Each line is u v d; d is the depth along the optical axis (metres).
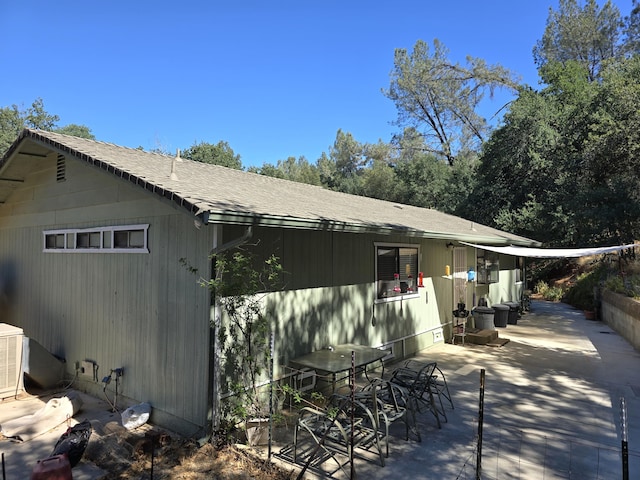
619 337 11.38
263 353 5.44
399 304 8.73
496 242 12.02
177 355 5.05
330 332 6.77
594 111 19.53
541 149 21.17
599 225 16.64
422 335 9.58
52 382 6.78
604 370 7.94
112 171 5.14
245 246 5.20
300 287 6.18
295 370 5.95
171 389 5.11
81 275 6.68
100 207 6.37
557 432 5.01
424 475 3.97
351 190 39.25
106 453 4.39
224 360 4.84
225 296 4.64
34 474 3.31
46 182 7.58
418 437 4.75
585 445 4.64
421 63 34.25
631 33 27.38
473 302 12.52
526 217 20.22
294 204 6.27
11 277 8.38
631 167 17.23
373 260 7.97
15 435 4.96
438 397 5.71
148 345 5.46
